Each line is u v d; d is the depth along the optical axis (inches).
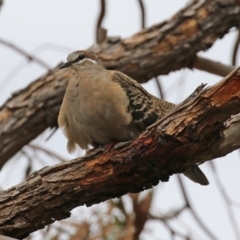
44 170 384.8
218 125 341.7
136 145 359.3
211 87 336.8
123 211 475.2
